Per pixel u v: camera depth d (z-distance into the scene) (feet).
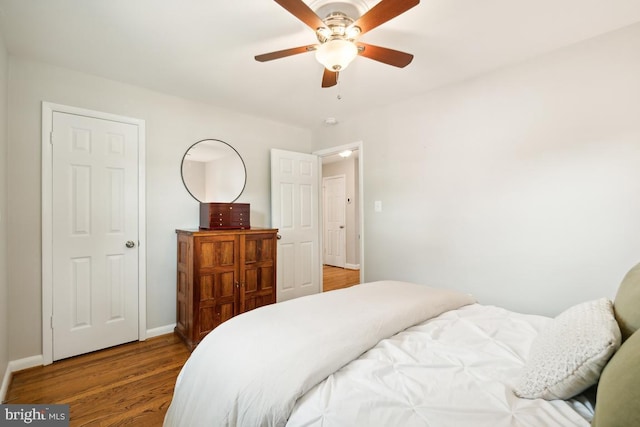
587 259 6.51
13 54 6.93
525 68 7.32
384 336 4.15
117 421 5.29
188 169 9.77
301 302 5.24
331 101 9.92
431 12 5.52
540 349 3.18
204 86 8.71
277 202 11.73
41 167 7.29
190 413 3.68
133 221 8.64
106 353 7.92
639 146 5.94
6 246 6.66
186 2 5.22
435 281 9.12
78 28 5.95
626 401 1.82
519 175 7.44
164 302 9.27
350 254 20.10
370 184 10.94
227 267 8.80
